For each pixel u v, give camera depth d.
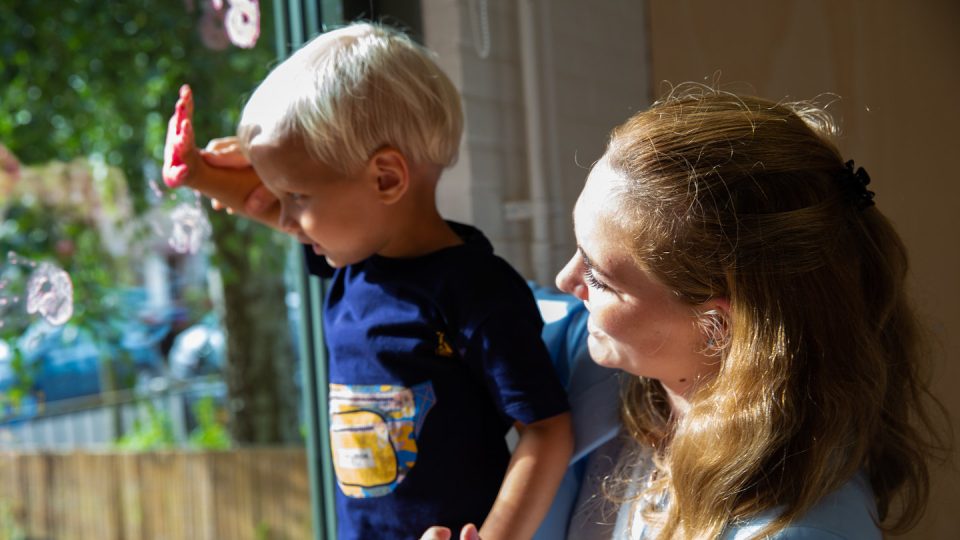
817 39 1.34
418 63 0.96
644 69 1.39
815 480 0.71
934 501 1.27
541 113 1.46
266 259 4.56
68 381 4.92
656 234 0.75
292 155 0.91
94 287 4.33
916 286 1.29
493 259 0.96
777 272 0.73
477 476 0.93
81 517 4.52
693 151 0.75
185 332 5.14
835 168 0.78
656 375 0.82
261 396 4.66
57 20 4.18
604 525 0.92
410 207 0.97
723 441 0.73
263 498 4.29
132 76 4.28
